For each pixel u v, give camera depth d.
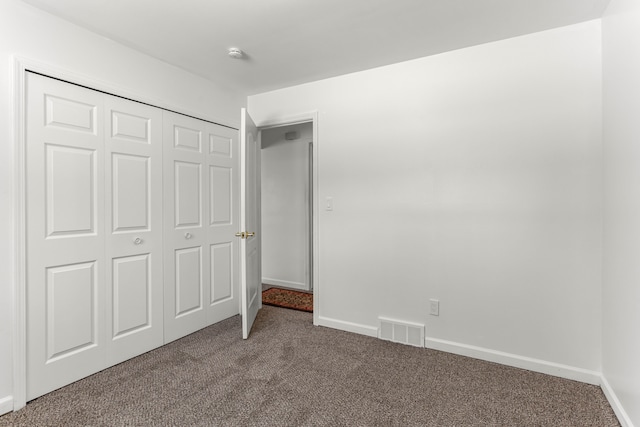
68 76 1.90
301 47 2.27
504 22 1.95
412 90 2.47
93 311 2.05
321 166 2.88
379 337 2.62
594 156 1.92
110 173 2.14
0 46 1.64
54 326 1.86
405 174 2.51
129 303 2.26
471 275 2.29
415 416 1.65
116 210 2.17
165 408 1.71
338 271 2.82
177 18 1.90
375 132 2.62
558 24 1.97
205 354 2.34
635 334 1.44
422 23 1.96
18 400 1.70
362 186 2.69
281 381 1.97
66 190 1.91
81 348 2.00
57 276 1.88
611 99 1.74
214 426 1.57
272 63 2.52
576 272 1.98
